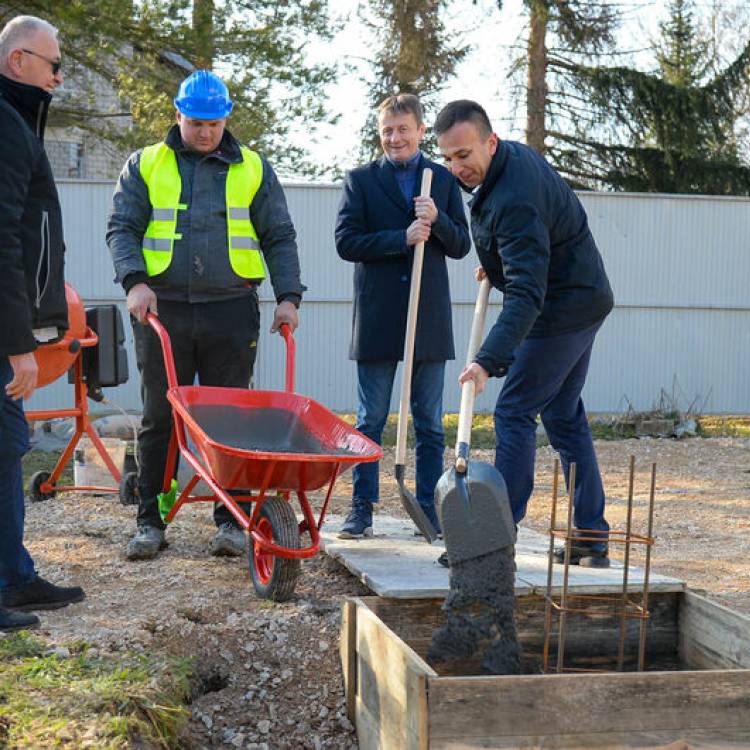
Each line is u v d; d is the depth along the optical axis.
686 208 14.09
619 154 22.19
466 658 3.23
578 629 3.91
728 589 5.05
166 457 4.93
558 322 4.14
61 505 6.44
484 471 3.28
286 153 16.08
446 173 5.12
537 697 2.70
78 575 4.59
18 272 3.53
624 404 14.16
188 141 4.69
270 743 3.40
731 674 2.79
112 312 6.60
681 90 21.55
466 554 3.24
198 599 4.23
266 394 4.61
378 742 3.10
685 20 24.75
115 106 17.22
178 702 3.35
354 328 5.08
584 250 4.17
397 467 4.35
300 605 4.23
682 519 7.09
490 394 13.71
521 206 3.82
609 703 2.73
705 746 2.77
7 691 3.08
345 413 13.54
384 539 4.97
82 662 3.38
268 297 13.26
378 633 3.12
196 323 4.78
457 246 4.96
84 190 12.81
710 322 14.26
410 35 20.16
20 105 3.71
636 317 14.12
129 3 13.83
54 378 6.34
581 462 4.38
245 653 3.84
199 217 4.73
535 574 4.07
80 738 2.83
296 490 4.12
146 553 4.86
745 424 14.05
